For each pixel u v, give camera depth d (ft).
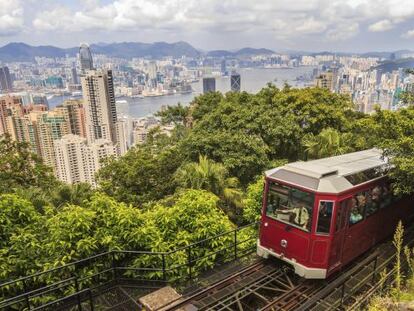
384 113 36.35
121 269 30.32
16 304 25.53
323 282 31.91
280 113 77.00
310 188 29.37
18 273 26.17
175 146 77.56
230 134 65.92
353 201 31.35
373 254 36.68
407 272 32.24
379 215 36.14
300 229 29.99
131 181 66.28
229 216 50.93
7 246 27.68
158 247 30.25
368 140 50.90
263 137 70.85
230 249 35.65
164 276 29.60
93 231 29.12
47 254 27.35
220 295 28.94
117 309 26.89
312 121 75.05
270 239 32.89
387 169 36.63
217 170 52.49
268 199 33.01
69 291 27.02
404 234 41.34
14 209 30.12
